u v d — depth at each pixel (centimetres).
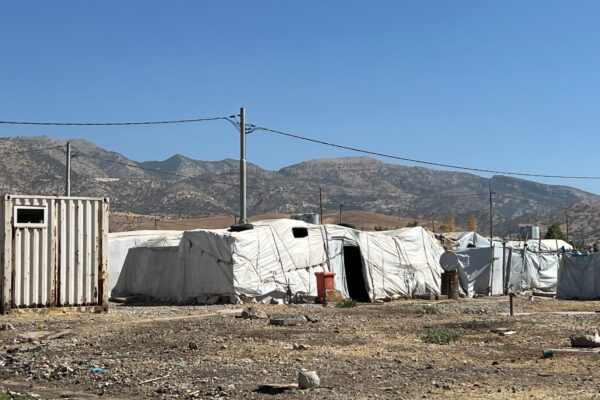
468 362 1564
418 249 4097
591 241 15200
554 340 1897
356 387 1297
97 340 1948
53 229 2780
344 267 3812
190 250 3581
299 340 1905
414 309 2972
